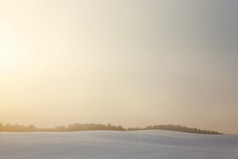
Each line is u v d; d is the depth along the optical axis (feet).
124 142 156.66
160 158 101.81
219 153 121.49
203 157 108.47
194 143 177.58
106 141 155.94
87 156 101.50
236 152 126.00
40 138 150.51
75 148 118.73
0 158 93.35
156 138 192.03
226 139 202.39
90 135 191.93
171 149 132.26
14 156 97.09
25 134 168.25
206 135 227.20
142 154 110.52
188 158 104.88
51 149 112.98
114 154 107.76
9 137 148.87
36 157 96.68
